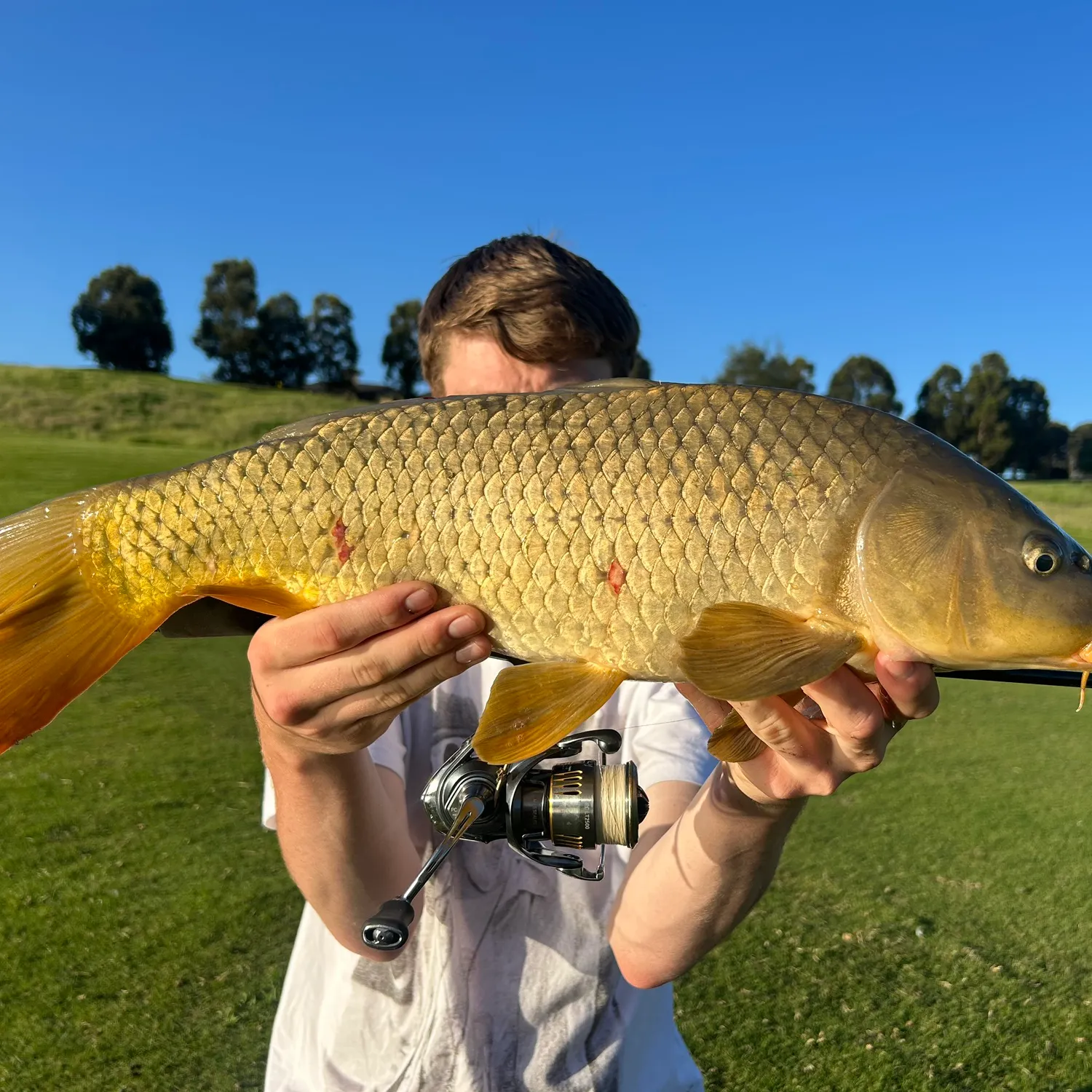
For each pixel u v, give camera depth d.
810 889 1.33
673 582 0.50
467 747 0.54
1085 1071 0.94
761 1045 0.98
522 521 0.51
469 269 0.71
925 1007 1.05
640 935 0.56
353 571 0.53
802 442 0.51
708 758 0.64
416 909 0.57
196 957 1.09
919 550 0.50
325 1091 0.56
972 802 1.66
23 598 0.54
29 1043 0.93
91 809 1.50
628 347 0.74
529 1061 0.56
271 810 0.63
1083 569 0.51
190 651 2.79
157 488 0.54
